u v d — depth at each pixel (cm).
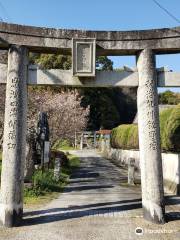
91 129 5047
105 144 4081
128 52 833
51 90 2733
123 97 6084
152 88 790
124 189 1308
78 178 1709
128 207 927
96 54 842
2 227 725
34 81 793
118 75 812
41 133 1362
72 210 884
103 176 1811
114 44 809
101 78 805
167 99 5244
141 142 790
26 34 786
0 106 1598
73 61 781
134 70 818
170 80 807
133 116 5953
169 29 803
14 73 768
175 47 800
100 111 4781
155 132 777
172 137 1256
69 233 679
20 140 756
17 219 739
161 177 773
